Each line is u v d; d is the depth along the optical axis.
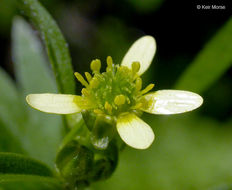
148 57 0.06
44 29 0.06
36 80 0.07
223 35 0.07
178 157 0.08
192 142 0.08
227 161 0.08
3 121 0.07
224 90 0.08
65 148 0.06
